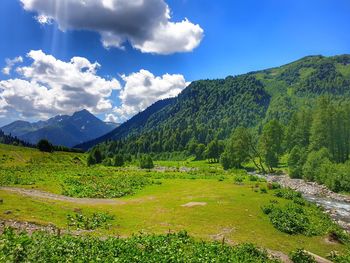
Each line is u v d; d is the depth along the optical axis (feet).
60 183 246.06
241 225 137.69
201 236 120.47
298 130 456.45
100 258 76.95
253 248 103.30
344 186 267.80
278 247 117.39
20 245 69.67
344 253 118.32
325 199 237.86
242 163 474.08
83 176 304.09
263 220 146.41
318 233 136.77
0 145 576.20
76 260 72.59
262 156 438.40
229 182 266.98
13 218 116.88
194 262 83.05
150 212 156.97
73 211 144.25
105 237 109.70
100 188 232.53
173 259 82.17
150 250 89.71
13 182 237.66
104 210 154.71
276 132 427.33
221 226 135.23
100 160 616.80
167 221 140.87
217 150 630.74
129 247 88.43
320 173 307.58
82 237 98.63
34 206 140.36
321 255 115.55
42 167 413.59
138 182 266.77
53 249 76.79
